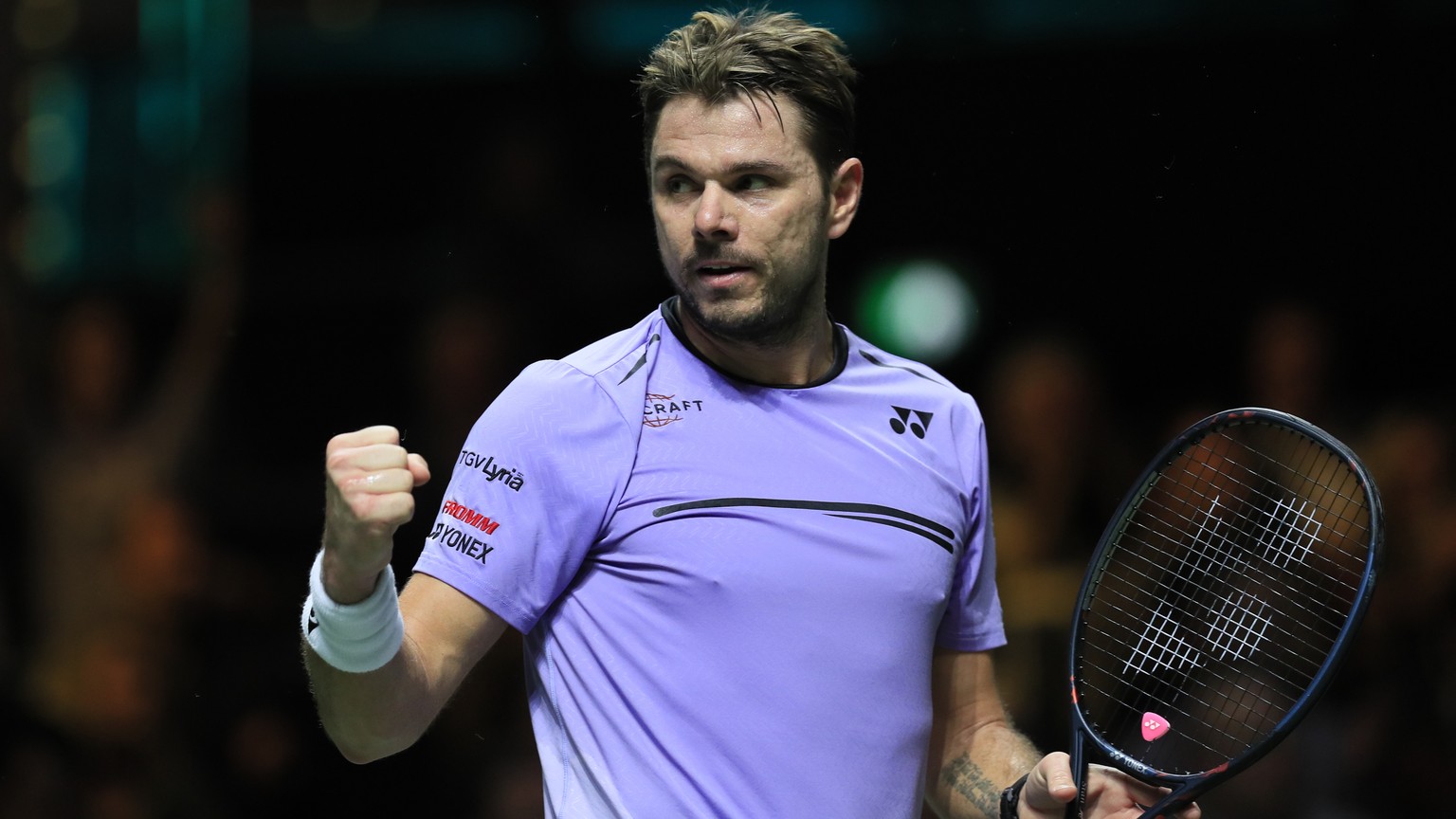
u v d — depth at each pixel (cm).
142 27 3198
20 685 2322
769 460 1052
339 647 936
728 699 1012
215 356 2883
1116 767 1114
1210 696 1977
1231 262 2892
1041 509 2461
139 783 2302
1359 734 2198
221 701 2388
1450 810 2169
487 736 2231
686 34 1058
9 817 2236
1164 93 2762
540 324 2833
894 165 2830
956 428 1135
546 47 3095
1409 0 2683
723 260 1030
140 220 3200
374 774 2273
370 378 3234
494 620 1023
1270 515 1231
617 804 1014
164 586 2547
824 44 1061
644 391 1056
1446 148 2742
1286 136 2769
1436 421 2592
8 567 2731
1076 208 2850
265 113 3250
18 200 3178
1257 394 2716
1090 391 2520
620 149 3088
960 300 2920
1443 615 2291
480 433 1041
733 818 1002
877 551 1046
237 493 2933
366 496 890
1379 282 2891
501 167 2891
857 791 1027
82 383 2833
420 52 3170
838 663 1024
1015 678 2253
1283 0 2700
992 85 2789
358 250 3259
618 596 1029
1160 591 2067
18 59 3195
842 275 2958
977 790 1191
